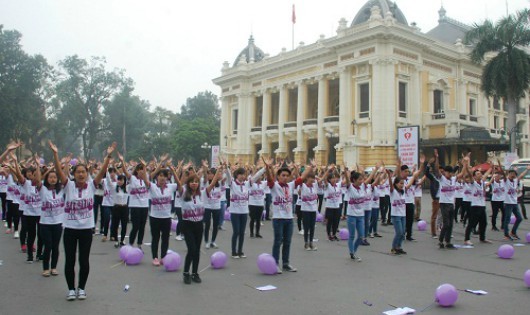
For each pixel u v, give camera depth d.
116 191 12.61
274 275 9.20
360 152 40.31
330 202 14.20
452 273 9.49
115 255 11.31
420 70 43.44
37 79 70.44
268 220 19.58
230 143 58.66
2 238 13.91
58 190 9.10
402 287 8.26
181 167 13.20
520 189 20.22
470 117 44.84
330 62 46.06
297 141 49.47
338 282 8.62
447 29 58.78
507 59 34.91
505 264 10.48
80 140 117.81
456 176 13.17
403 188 11.73
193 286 8.24
